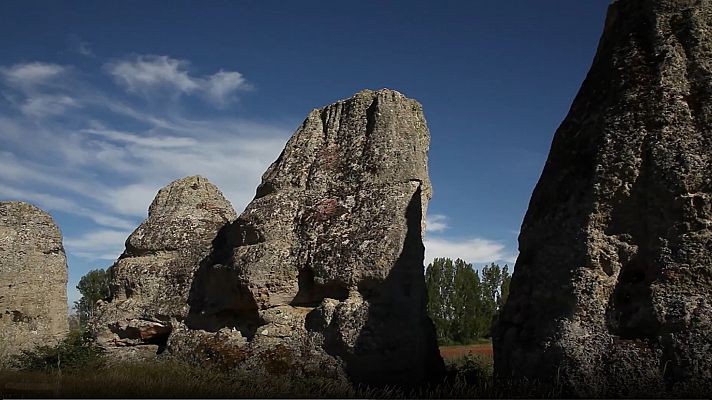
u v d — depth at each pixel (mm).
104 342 19406
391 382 14320
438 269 50375
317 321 15109
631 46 12422
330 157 17688
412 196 16047
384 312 14570
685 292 10383
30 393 13391
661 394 9773
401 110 17734
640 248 11195
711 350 9688
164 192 21922
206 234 20047
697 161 10883
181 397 12734
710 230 10539
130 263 20281
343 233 15688
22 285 21609
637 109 11711
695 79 11570
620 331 10844
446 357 25797
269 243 16375
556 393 10633
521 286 12438
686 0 12211
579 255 11469
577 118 13031
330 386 13523
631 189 11383
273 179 17906
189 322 18328
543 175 13227
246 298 16391
